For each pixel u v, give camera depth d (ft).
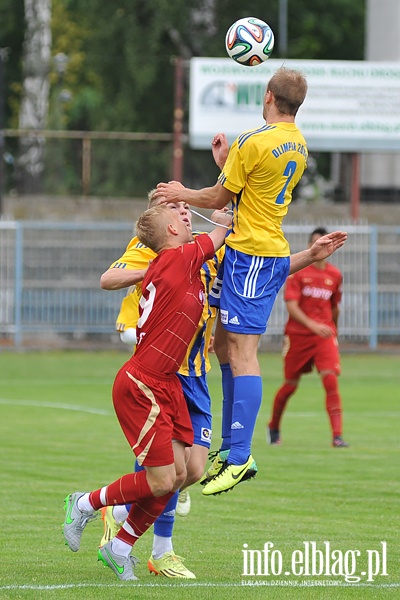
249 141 55.62
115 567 54.13
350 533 65.21
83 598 49.85
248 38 59.21
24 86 317.42
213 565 57.67
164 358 52.39
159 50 326.85
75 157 250.57
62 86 355.77
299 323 103.24
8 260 217.77
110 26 321.52
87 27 340.39
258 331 56.95
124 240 226.38
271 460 94.12
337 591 51.90
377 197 262.88
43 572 55.72
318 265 104.27
